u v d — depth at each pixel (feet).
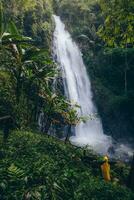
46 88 48.65
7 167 22.88
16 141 31.45
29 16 110.73
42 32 112.98
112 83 127.44
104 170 31.58
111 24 29.50
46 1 130.00
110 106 117.50
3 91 42.06
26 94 45.14
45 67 46.68
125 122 117.60
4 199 19.66
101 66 127.03
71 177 24.58
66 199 21.61
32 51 40.88
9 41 38.65
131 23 28.53
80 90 115.75
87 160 34.73
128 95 117.80
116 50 120.26
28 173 22.27
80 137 101.81
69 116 54.75
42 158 26.89
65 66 116.06
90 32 137.49
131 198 25.82
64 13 150.10
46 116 54.49
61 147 34.88
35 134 39.60
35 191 20.35
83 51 128.77
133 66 126.11
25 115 44.75
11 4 101.86
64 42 124.06
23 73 42.68
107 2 29.35
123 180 35.12
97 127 111.75
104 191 24.61
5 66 44.01
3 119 30.83
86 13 145.79
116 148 92.94
